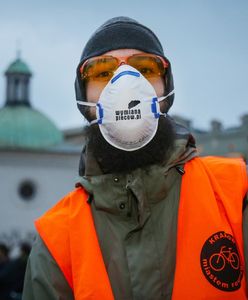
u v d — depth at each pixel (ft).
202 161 6.98
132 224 6.65
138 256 6.48
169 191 6.72
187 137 6.99
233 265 6.33
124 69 6.81
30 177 120.37
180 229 6.53
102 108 6.81
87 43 7.39
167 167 6.69
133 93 6.69
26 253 25.57
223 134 97.19
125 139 6.69
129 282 6.45
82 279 6.47
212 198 6.57
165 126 6.90
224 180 6.73
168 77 7.13
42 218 7.07
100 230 6.72
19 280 25.08
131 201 6.66
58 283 6.68
